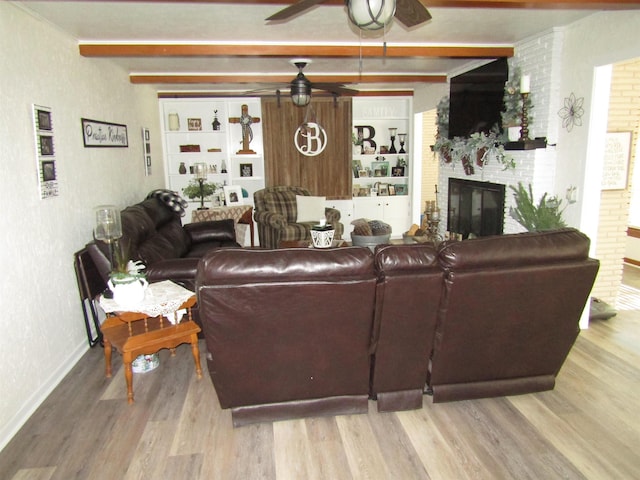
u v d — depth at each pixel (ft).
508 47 13.47
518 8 9.30
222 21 10.44
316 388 7.88
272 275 6.66
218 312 6.70
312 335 7.17
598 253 12.98
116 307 8.50
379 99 24.31
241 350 7.14
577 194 11.73
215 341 6.98
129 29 10.88
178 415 8.32
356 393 8.13
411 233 17.65
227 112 22.90
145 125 18.78
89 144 12.23
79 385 9.46
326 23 10.77
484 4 8.70
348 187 24.25
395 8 6.68
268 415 7.97
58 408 8.61
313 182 24.02
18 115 8.60
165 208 16.07
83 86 12.01
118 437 7.70
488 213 15.47
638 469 6.77
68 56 11.10
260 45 12.41
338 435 7.67
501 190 14.53
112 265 10.15
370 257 6.97
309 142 23.56
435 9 10.11
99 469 6.93
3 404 7.68
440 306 7.45
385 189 25.00
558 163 12.42
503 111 13.75
